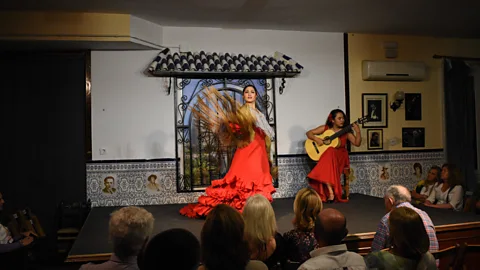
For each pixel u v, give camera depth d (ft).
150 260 5.03
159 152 18.28
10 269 12.95
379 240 9.87
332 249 7.07
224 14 16.87
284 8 16.33
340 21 18.35
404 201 10.61
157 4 15.43
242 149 14.58
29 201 17.37
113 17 16.39
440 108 21.79
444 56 21.63
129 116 18.04
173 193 18.37
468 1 16.06
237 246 5.71
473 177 21.94
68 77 17.70
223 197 14.03
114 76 17.93
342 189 19.48
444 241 13.17
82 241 12.11
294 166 19.60
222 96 15.49
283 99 19.53
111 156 17.88
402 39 21.17
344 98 20.30
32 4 15.15
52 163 17.54
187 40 18.57
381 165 20.76
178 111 18.44
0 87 17.33
